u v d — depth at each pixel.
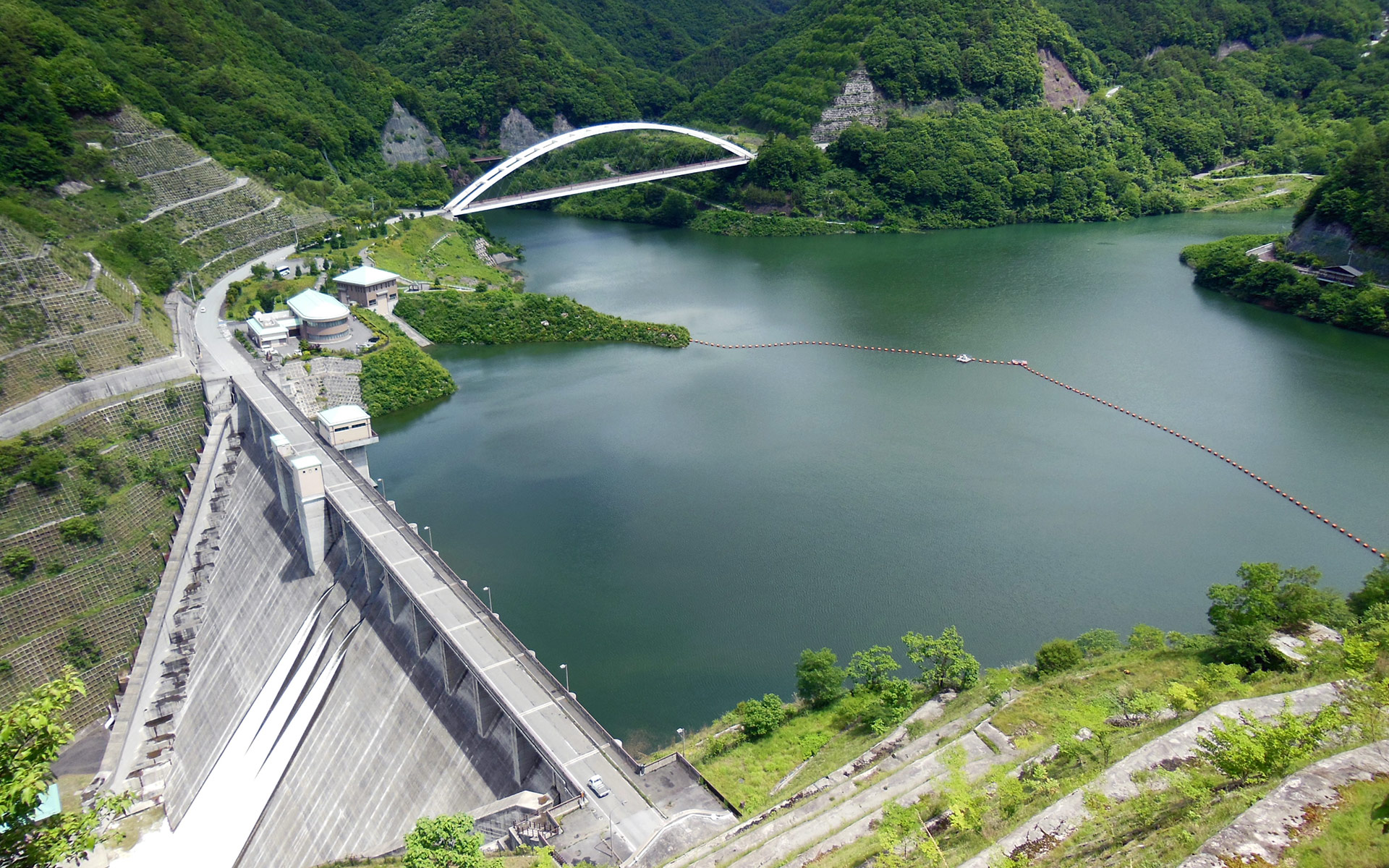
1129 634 99.81
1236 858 38.06
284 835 86.56
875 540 120.25
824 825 62.59
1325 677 65.19
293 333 171.00
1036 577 110.94
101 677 113.25
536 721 74.00
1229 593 83.81
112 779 100.75
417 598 86.56
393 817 81.19
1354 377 171.38
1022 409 162.25
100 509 121.19
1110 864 46.00
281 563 111.69
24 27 196.50
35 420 124.31
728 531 123.44
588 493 134.88
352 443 123.06
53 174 178.38
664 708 92.19
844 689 90.44
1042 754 65.38
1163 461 141.25
